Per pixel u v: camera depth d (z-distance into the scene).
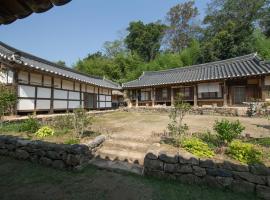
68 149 4.35
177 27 40.50
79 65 37.03
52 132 6.07
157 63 31.11
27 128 6.38
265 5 30.61
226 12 33.56
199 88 16.28
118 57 36.09
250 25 28.34
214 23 34.94
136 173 4.13
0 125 6.97
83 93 15.01
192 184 3.67
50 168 4.38
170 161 3.87
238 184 3.41
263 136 5.70
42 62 13.86
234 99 14.23
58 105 11.87
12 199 3.08
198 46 30.61
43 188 3.46
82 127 6.02
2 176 3.93
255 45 25.80
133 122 9.92
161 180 3.85
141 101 20.81
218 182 3.53
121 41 44.25
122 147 5.48
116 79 33.19
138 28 41.94
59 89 12.01
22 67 8.67
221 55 27.05
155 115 13.84
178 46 39.88
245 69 13.45
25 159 4.84
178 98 5.75
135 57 36.78
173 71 21.72
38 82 10.23
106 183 3.69
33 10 2.12
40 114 10.30
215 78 13.66
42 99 10.48
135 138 5.96
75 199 3.11
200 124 8.52
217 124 5.02
